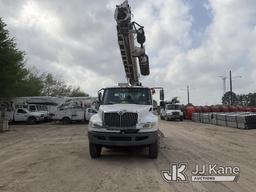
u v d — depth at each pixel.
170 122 43.22
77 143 18.41
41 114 39.38
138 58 15.26
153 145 12.38
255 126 29.72
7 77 34.69
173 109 47.56
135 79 17.20
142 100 13.64
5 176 9.79
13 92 37.12
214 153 14.14
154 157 12.58
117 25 13.69
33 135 24.05
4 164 11.93
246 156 13.34
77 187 8.36
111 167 10.98
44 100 42.44
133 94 13.81
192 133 24.77
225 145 17.20
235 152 14.52
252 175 9.67
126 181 8.97
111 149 15.23
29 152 14.99
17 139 21.33
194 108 48.94
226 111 48.91
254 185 8.48
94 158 12.82
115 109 12.12
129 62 15.82
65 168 10.88
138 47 15.09
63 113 38.31
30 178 9.46
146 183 8.72
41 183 8.84
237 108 49.22
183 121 46.41
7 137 22.81
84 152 14.64
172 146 16.50
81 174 9.91
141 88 13.97
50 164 11.66
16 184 8.77
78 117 37.97
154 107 14.02
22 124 38.34
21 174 10.04
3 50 34.03
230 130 28.44
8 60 34.44
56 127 32.91
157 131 12.16
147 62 15.30
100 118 12.22
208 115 39.38
